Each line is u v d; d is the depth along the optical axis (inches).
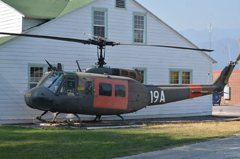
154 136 700.0
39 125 894.4
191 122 998.4
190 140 656.4
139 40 1187.9
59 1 1242.0
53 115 1010.7
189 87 1052.5
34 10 1123.3
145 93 953.5
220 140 664.4
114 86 881.5
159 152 546.0
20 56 970.1
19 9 1100.5
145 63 1187.9
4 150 544.4
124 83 902.4
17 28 1083.9
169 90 1010.7
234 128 852.6
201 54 1320.1
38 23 1102.4
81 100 834.8
